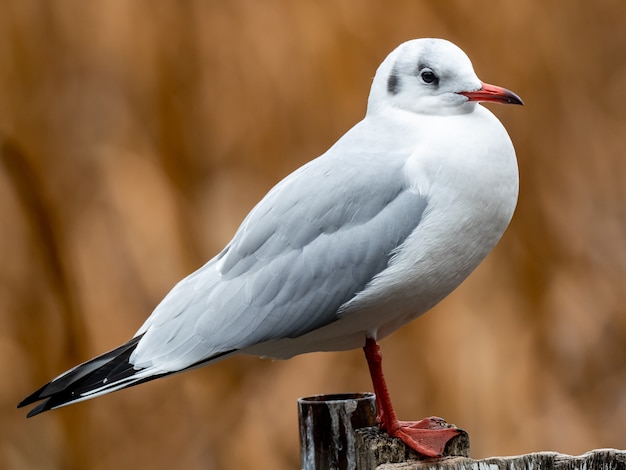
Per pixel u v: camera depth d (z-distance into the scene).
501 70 12.30
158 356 7.01
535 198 12.22
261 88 11.84
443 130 6.78
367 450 6.39
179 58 11.97
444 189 6.62
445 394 11.22
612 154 12.40
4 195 11.77
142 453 11.33
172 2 12.02
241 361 11.41
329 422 6.47
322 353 11.19
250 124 11.83
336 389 11.11
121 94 11.94
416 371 11.30
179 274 11.47
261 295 6.87
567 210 12.24
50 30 11.98
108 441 11.40
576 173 12.33
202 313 7.00
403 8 12.03
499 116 12.30
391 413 6.63
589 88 12.55
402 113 6.99
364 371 11.15
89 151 11.82
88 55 11.96
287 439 11.06
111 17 11.95
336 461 6.46
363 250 6.69
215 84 11.91
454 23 12.24
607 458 5.88
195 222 11.79
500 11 12.33
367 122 7.07
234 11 11.98
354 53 11.84
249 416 11.16
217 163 11.85
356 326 6.94
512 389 11.30
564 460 5.90
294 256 6.82
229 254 7.06
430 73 6.93
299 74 11.81
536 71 12.38
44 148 11.86
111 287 11.51
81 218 11.71
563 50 12.50
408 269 6.67
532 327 11.68
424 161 6.68
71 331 11.66
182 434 11.30
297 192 6.88
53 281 11.73
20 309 11.70
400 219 6.65
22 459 11.52
